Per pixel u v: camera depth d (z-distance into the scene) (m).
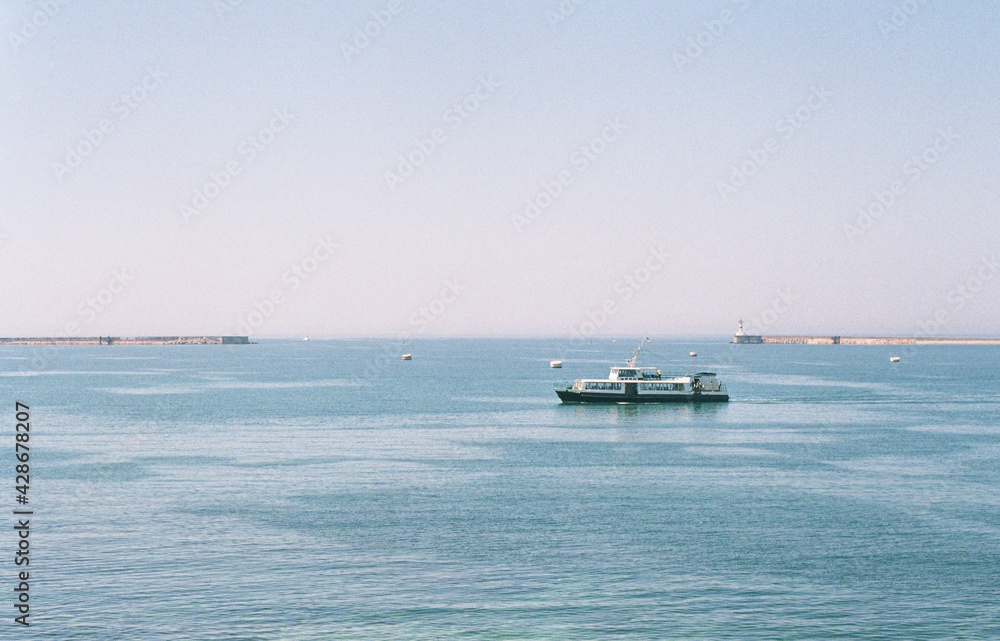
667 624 51.72
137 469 100.06
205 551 65.44
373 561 63.03
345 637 50.00
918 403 185.62
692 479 93.69
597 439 126.75
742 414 161.75
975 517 75.81
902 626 51.44
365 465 102.94
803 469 99.81
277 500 82.75
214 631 50.66
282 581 58.78
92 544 67.31
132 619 52.28
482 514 77.12
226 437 129.00
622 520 74.88
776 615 53.00
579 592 56.81
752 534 70.19
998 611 53.66
